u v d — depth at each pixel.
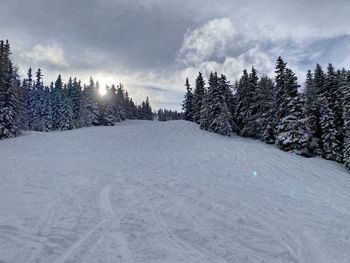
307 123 31.86
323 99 34.47
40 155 24.16
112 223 8.69
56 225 8.29
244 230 8.60
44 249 6.73
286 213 10.61
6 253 6.42
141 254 6.72
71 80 80.12
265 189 15.22
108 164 20.67
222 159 24.72
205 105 47.06
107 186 13.70
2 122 36.66
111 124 77.69
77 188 13.02
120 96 103.25
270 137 38.34
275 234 8.36
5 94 38.12
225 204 11.39
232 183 16.31
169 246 7.23
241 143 33.47
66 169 17.81
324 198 14.04
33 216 8.93
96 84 77.12
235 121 48.53
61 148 28.53
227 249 7.19
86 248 6.89
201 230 8.43
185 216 9.66
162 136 38.34
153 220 9.11
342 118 31.06
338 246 7.59
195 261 6.49
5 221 8.33
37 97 67.44
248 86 46.09
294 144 31.08
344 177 22.20
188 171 19.48
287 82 33.25
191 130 44.19
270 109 39.00
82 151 27.34
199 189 13.82
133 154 26.70
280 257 6.87
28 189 12.41
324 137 33.09
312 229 8.89
